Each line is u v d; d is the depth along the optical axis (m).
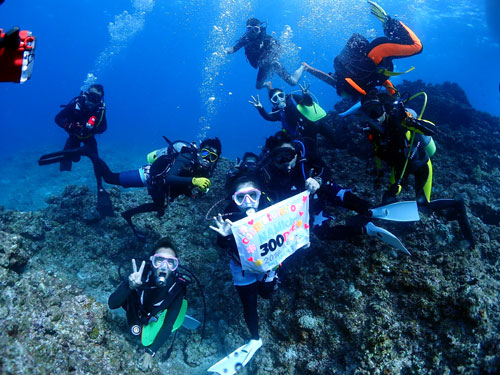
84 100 5.70
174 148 4.41
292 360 3.79
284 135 3.44
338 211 4.86
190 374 4.05
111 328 3.72
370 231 3.72
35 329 2.88
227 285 4.71
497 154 7.29
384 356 3.34
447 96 9.01
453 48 34.16
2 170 21.75
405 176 3.82
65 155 5.67
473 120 8.49
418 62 38.53
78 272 5.39
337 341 3.69
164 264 3.20
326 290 3.99
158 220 5.91
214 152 4.19
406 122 3.41
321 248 4.42
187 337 4.41
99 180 5.96
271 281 3.55
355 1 17.67
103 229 6.04
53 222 6.00
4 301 2.92
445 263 3.81
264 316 4.26
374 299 3.74
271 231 3.15
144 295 3.32
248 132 68.31
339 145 6.32
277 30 46.12
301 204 3.31
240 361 3.36
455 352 3.26
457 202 3.97
